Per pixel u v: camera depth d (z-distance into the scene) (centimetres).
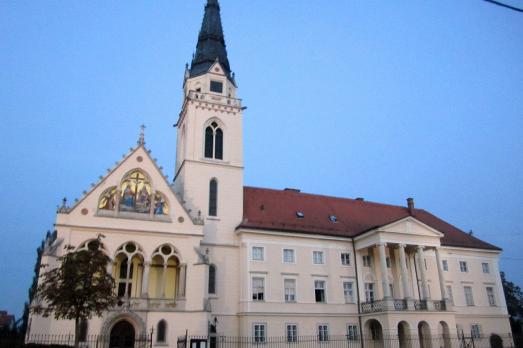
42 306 3934
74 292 3322
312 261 5631
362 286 5738
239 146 5966
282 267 5431
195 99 5903
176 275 4897
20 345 3159
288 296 5369
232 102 6119
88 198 4578
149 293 4741
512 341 6303
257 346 4969
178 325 4406
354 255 5891
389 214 7056
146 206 4788
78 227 4441
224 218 5541
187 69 6406
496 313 6406
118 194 4694
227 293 5181
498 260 6762
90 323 4106
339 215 6538
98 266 3497
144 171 4894
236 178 5794
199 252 4788
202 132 5819
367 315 5469
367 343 5444
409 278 6003
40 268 4106
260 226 5472
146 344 4194
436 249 5888
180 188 5750
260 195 6353
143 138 5016
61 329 4012
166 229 4762
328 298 5538
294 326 5234
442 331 5469
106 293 3453
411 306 5297
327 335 5372
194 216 5391
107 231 4544
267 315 5119
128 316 4262
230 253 5378
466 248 6525
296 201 6531
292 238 5619
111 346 4181
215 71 6191
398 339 5069
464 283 6375
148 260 4597
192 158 5659
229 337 5000
